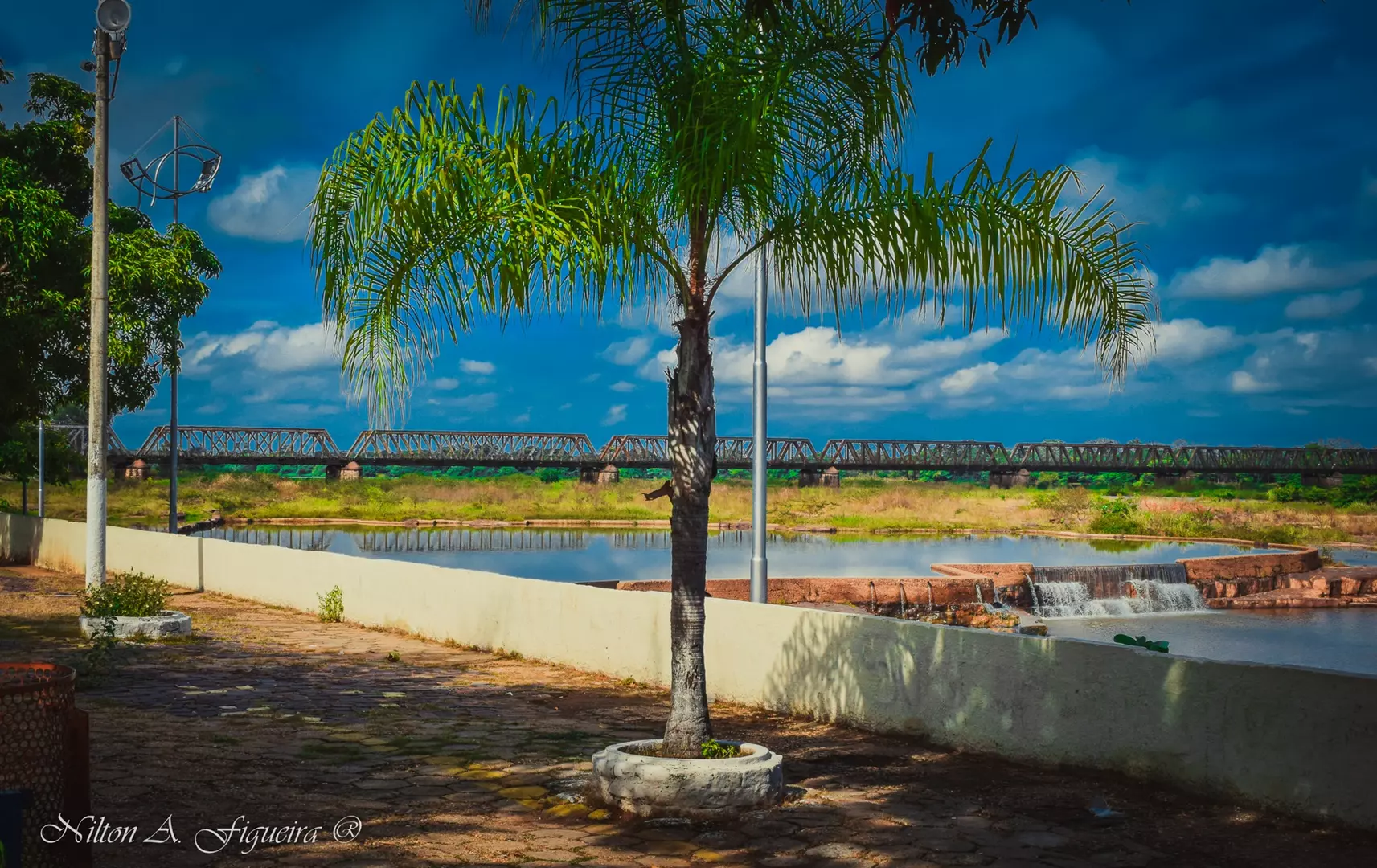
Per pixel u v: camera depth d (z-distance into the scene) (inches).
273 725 313.7
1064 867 197.8
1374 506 2484.0
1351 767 218.2
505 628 470.3
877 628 317.1
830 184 233.0
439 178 212.7
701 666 245.8
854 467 3575.3
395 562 542.6
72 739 156.6
